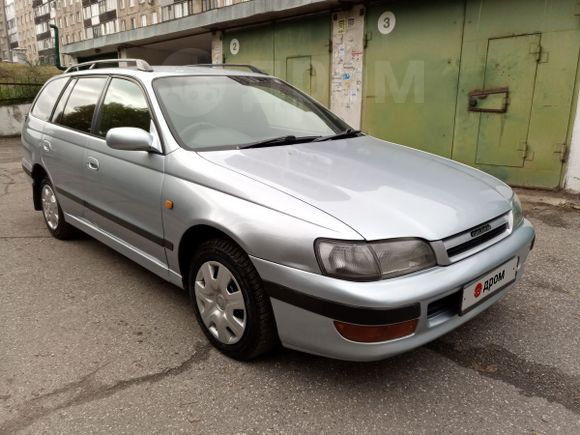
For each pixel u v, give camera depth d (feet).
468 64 21.17
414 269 6.81
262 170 8.31
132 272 12.34
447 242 7.12
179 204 8.65
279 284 7.12
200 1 140.15
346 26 25.40
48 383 7.86
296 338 7.27
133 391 7.64
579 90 18.28
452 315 7.26
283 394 7.55
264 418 7.05
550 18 18.47
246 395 7.54
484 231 7.74
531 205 18.17
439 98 22.52
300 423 6.95
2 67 63.36
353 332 6.64
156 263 9.92
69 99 13.51
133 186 9.88
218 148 9.36
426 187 8.20
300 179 8.01
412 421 6.96
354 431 6.79
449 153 22.75
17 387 7.76
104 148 10.99
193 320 9.87
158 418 7.06
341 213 6.98
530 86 19.52
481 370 8.11
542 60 18.98
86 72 13.24
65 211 13.69
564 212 17.21
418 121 23.57
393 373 8.05
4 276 12.12
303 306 6.93
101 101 11.82
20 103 50.52
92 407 7.29
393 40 23.59
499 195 8.73
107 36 44.65
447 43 21.66
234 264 7.82
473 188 8.63
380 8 23.76
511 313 9.98
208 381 7.88
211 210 8.02
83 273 12.28
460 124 22.02
